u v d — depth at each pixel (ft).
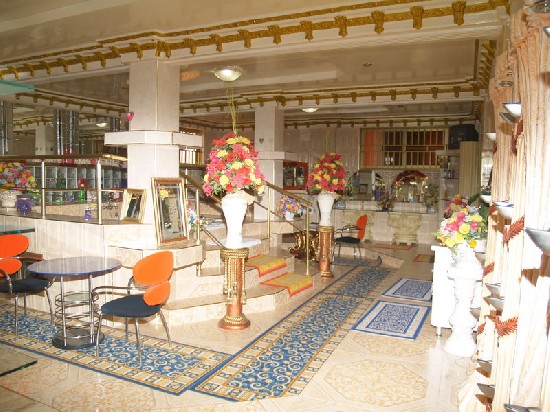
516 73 6.78
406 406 10.19
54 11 14.55
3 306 17.53
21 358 8.48
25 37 16.65
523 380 5.66
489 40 15.11
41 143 39.73
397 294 20.11
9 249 14.65
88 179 27.71
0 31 15.92
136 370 11.89
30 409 9.10
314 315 16.88
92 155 15.42
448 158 32.86
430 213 34.09
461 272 13.23
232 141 14.87
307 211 21.43
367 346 13.83
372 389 11.00
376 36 13.69
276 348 13.55
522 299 5.92
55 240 16.44
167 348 13.43
